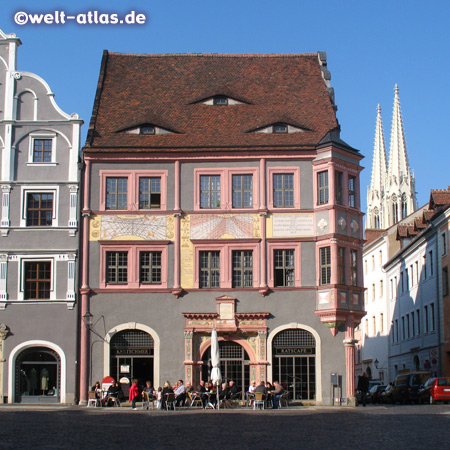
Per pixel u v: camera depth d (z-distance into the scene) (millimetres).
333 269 43125
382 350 84625
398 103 156375
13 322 43406
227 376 43469
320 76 50938
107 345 43250
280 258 44125
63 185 44500
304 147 44500
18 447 19125
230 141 45375
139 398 42906
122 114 47438
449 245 58344
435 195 67625
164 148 44531
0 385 42969
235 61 52250
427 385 48531
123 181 44750
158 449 18797
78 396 42938
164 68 51438
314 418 29938
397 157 155750
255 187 44594
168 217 44375
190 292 43719
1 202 44344
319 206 44062
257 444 19891
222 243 44094
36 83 45500
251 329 43250
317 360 43031
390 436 21656
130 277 43812
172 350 43250
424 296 66250
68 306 43438
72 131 45094
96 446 19469
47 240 44062
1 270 43781
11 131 44812
